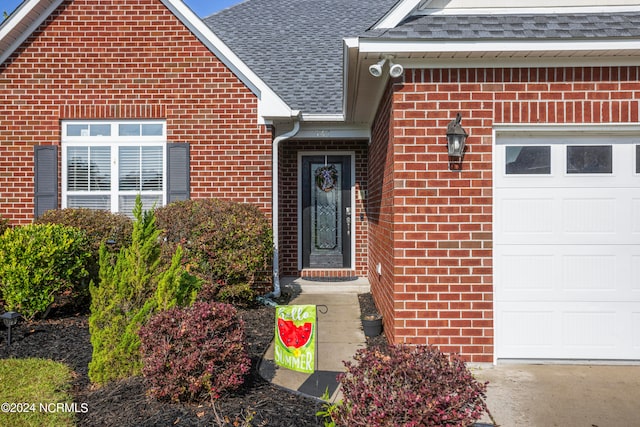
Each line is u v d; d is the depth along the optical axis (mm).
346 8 13172
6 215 8102
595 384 4637
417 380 2906
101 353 4348
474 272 5141
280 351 4289
